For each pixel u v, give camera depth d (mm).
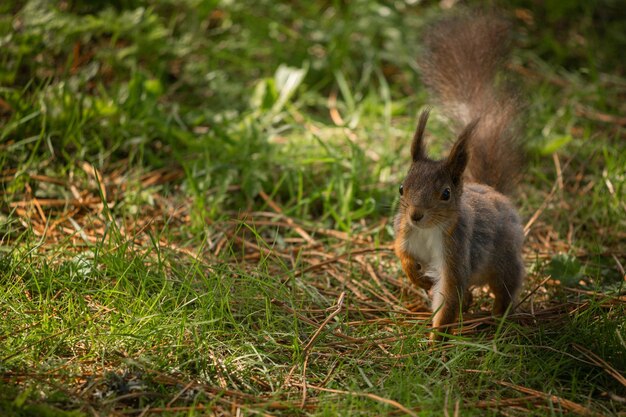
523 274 9211
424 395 7262
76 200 10703
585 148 12906
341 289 9453
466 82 10469
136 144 11812
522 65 15547
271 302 8523
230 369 7527
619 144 13164
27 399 6664
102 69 13273
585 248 10648
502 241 8953
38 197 10688
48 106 11648
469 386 7469
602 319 8477
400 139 12961
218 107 13328
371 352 7988
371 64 14680
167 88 13672
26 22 12523
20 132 11484
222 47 14453
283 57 14562
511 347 7863
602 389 7492
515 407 7113
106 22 13016
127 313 8055
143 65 13578
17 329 7668
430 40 10844
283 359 7801
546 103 13945
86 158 11617
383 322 8539
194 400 6859
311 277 9641
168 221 9664
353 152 11562
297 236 10719
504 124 10133
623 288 9414
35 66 12406
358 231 10836
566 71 15547
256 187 11227
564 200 11711
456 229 8367
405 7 16594
